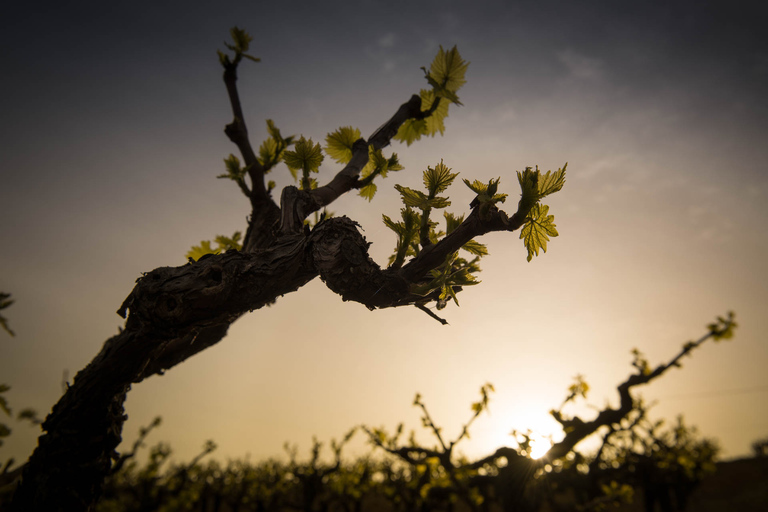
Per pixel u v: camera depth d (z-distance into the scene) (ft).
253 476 90.38
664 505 69.00
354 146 8.91
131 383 6.66
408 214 6.02
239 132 8.34
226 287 5.55
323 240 5.82
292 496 98.63
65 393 6.47
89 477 6.45
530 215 5.33
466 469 22.17
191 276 5.70
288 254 5.85
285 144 9.30
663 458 54.29
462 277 5.61
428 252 5.79
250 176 8.50
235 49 8.78
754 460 123.34
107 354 6.20
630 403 19.97
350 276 5.65
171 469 68.90
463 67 9.07
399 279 5.71
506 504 19.54
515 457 19.54
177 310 5.56
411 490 53.72
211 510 103.35
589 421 19.72
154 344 6.14
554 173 5.06
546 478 22.65
